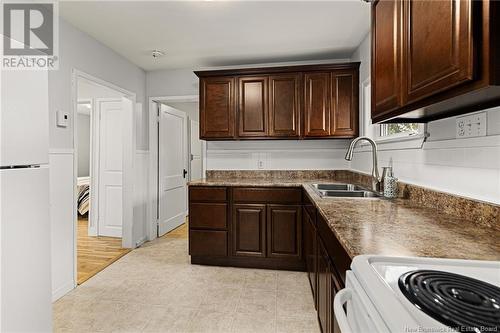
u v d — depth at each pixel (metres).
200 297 2.33
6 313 1.32
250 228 2.96
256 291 2.44
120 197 4.08
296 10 2.33
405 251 0.88
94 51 2.85
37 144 1.52
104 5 2.24
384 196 1.93
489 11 0.73
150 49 3.12
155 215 4.00
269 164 3.62
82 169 7.13
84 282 2.61
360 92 3.05
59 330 1.88
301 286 2.53
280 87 3.20
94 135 4.17
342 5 2.25
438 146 1.53
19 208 1.39
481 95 0.88
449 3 0.86
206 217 3.03
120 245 3.70
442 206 1.46
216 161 3.73
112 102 4.11
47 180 1.58
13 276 1.36
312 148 3.55
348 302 0.78
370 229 1.13
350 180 3.30
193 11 2.34
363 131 2.95
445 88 0.89
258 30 2.68
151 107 3.87
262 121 3.23
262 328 1.91
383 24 1.41
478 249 0.90
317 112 3.14
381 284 0.66
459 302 0.59
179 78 3.79
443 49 0.90
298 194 2.88
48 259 1.58
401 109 1.30
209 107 3.33
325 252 1.52
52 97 2.34
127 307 2.17
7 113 1.34
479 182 1.23
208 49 3.13
